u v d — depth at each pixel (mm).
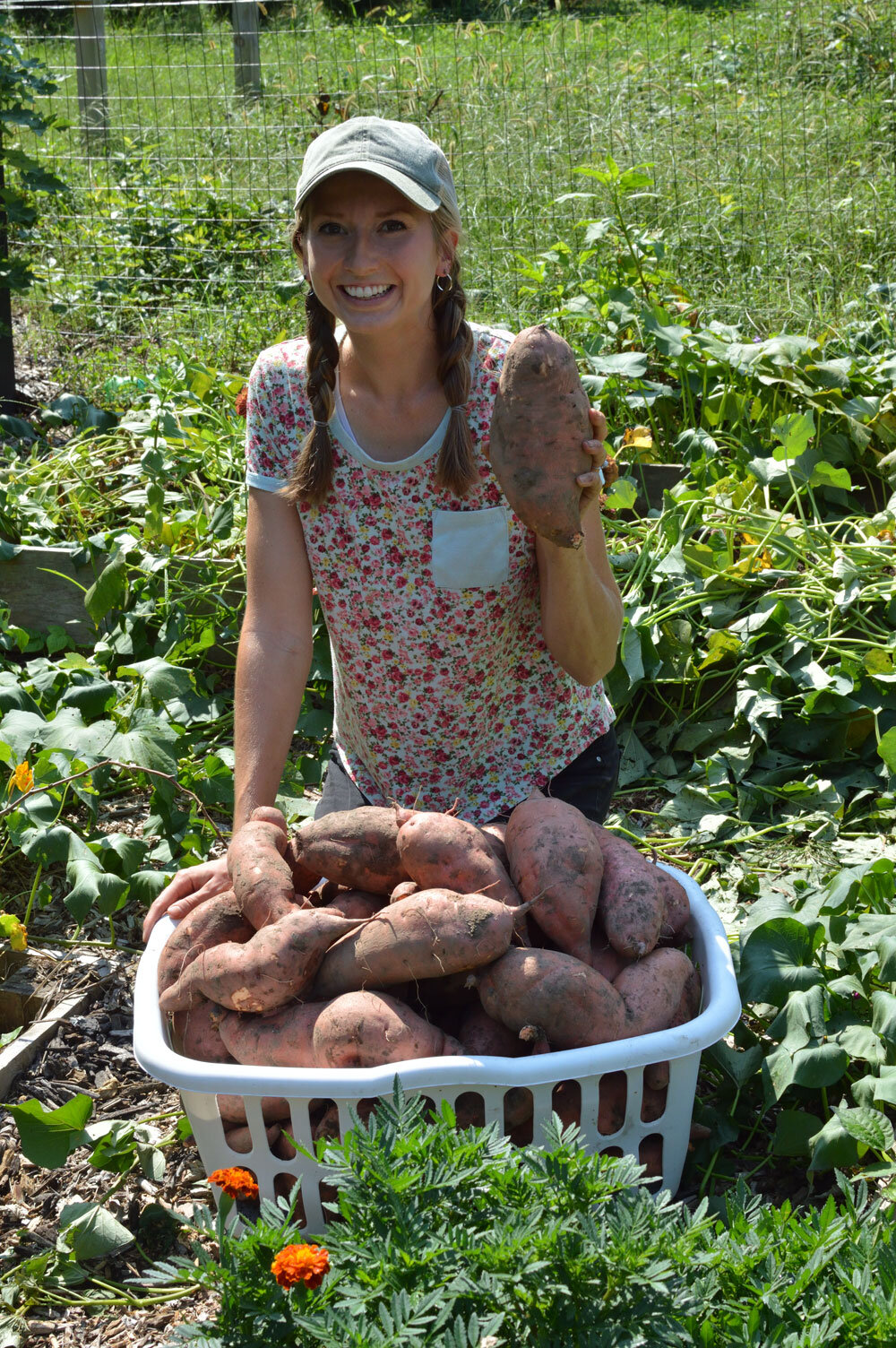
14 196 5762
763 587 3629
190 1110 1962
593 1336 1468
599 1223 1575
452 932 1886
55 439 5191
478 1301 1542
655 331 4430
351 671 2377
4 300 5797
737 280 5906
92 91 9469
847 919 2264
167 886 2506
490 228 6648
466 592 2246
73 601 3965
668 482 4184
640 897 2043
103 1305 2002
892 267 6055
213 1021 2023
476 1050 1967
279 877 2041
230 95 10023
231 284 6812
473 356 2209
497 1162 1651
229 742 3629
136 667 3252
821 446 4055
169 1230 2127
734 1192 1843
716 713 3553
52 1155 2145
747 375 4230
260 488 2342
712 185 6785
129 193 7883
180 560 3895
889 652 3336
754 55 8828
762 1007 2387
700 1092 2309
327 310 2170
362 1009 1888
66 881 3070
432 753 2402
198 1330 1596
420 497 2213
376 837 2074
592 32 10188
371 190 1990
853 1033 2125
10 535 4152
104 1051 2555
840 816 3143
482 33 8266
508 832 2145
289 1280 1520
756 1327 1502
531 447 1912
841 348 4547
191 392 4805
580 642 2229
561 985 1879
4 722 3084
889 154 7180
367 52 10391
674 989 2002
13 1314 1975
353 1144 1671
